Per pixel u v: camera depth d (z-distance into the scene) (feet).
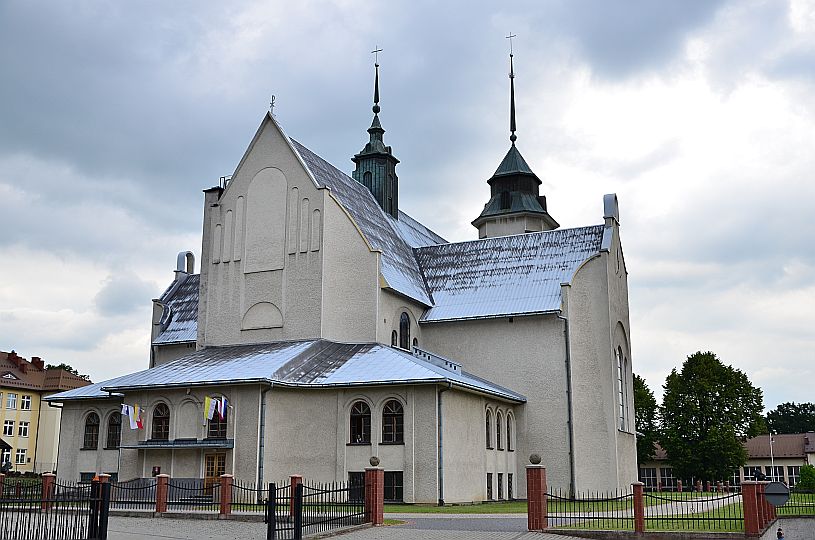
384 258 162.71
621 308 174.70
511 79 252.42
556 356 159.53
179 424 132.26
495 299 168.96
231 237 160.76
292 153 158.40
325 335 148.87
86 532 78.84
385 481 129.18
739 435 250.57
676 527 90.02
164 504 104.12
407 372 131.54
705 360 256.11
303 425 132.98
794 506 135.23
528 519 88.33
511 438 156.97
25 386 279.08
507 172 238.89
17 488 123.44
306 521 87.45
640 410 267.59
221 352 149.79
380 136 206.39
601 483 154.40
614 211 176.04
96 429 156.04
